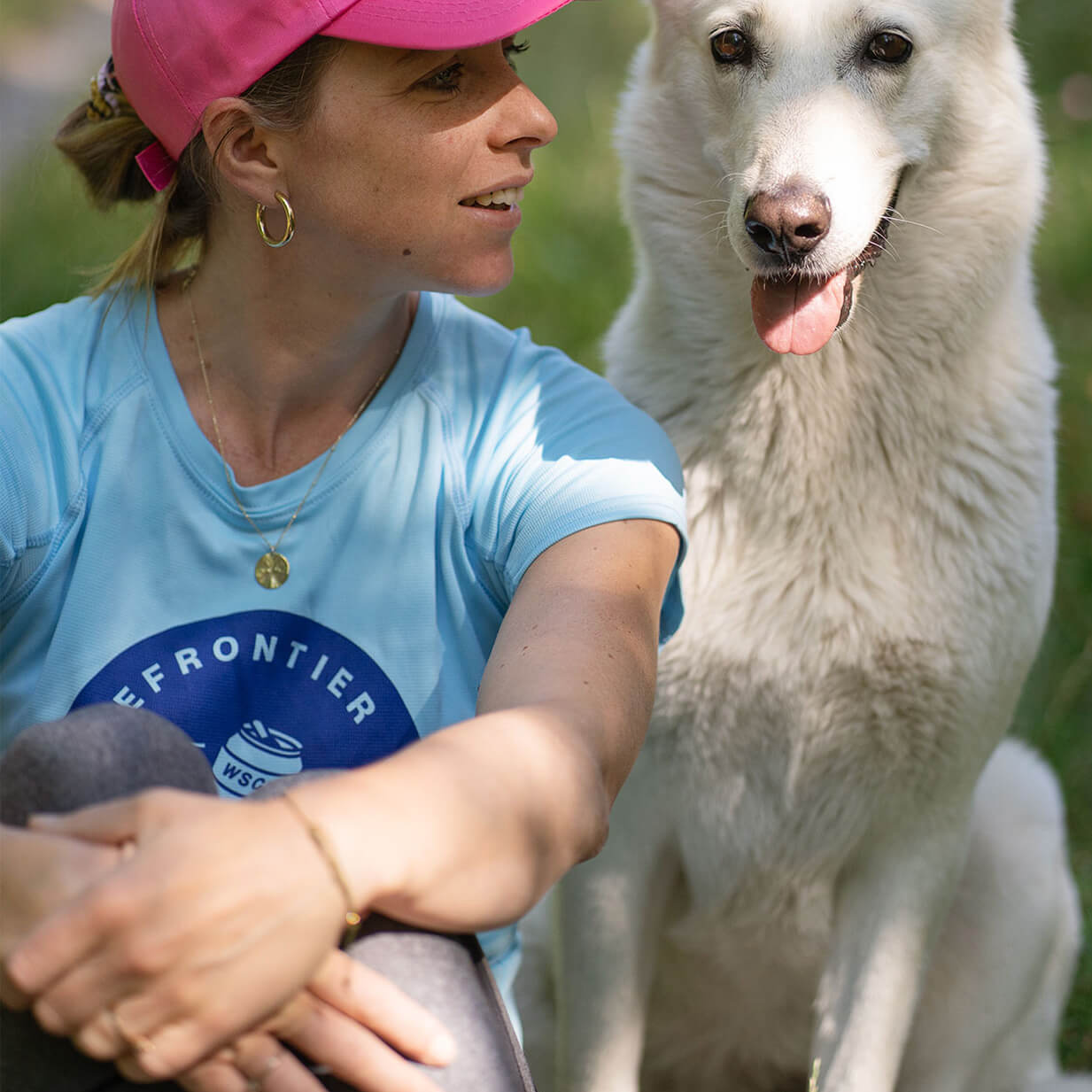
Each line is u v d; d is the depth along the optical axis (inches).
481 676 120.3
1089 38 495.8
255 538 116.5
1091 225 396.5
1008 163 175.9
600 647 102.0
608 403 124.7
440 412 121.7
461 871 81.5
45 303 360.8
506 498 118.6
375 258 113.7
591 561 111.0
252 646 114.8
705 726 172.4
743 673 169.2
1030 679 259.4
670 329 181.8
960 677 165.8
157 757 87.2
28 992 74.7
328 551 117.0
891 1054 173.6
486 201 114.4
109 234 373.7
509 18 106.5
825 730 170.4
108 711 88.9
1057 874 189.9
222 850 74.0
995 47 179.0
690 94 180.4
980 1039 189.5
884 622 164.2
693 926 186.4
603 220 397.1
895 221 171.5
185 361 121.0
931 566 167.3
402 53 107.7
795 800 174.1
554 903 179.3
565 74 508.7
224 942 73.5
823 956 187.6
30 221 388.2
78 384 118.6
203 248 122.3
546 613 106.0
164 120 115.6
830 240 161.9
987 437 170.6
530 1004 192.9
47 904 76.9
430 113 109.0
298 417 120.6
